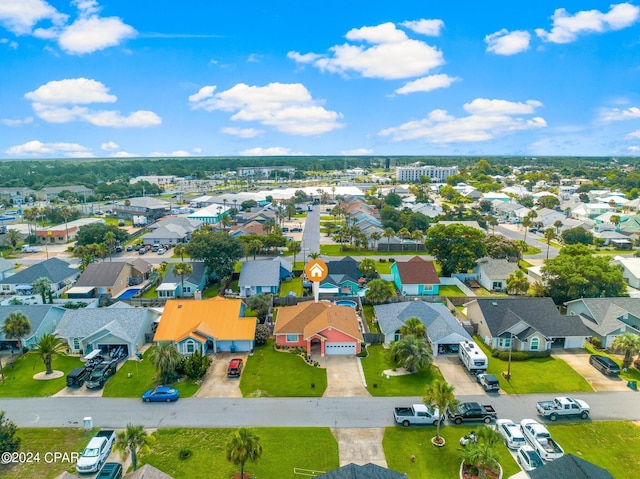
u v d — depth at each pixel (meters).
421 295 86.00
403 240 134.25
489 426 42.78
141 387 53.84
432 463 40.31
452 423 46.47
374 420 46.94
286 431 44.81
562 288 79.19
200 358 55.78
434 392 42.00
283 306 80.88
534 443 41.94
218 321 64.94
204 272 93.56
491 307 67.94
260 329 66.25
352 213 172.38
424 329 62.81
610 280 75.38
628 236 142.00
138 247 128.50
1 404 50.16
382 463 40.22
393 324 66.31
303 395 51.81
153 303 82.06
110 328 62.91
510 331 63.69
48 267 94.69
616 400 50.81
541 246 134.62
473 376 56.34
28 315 67.50
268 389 53.12
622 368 57.91
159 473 34.03
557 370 57.94
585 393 52.38
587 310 70.38
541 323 64.81
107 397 51.62
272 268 93.19
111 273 89.81
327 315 65.06
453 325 64.88
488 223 160.00
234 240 97.88
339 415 47.75
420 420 45.72
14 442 41.28
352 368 58.62
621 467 40.22
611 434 44.84
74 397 51.62
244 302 78.06
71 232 145.62
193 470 39.06
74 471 39.34
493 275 92.00
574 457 34.59
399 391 52.81
